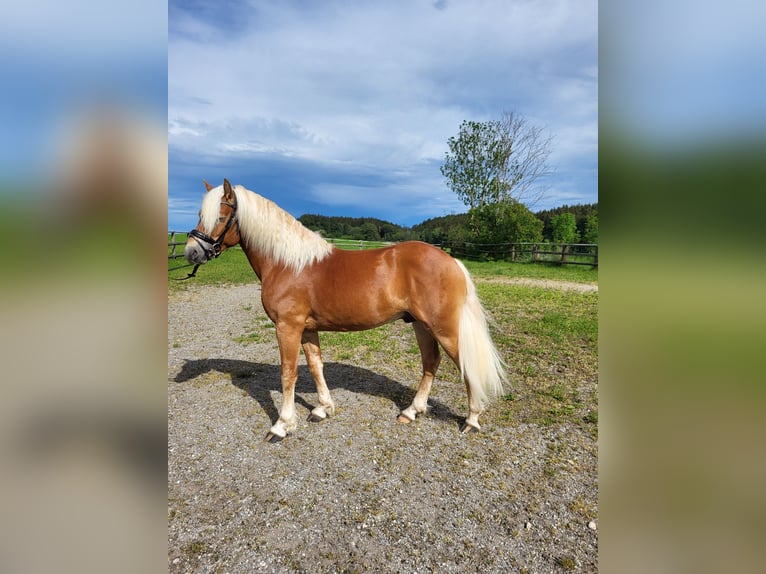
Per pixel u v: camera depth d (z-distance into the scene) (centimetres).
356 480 244
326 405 321
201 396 367
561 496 229
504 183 2014
